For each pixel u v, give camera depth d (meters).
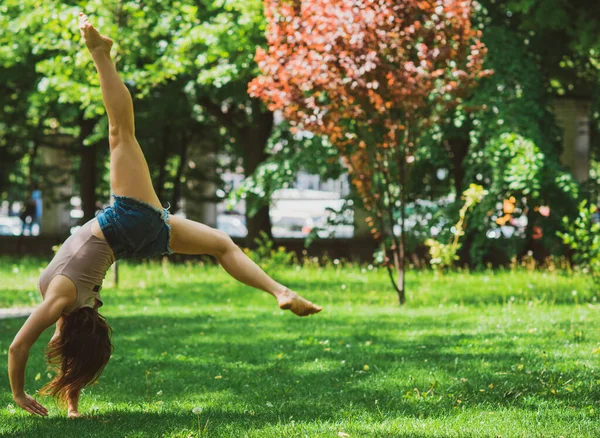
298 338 9.64
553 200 17.78
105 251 5.07
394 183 16.73
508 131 17.28
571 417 5.55
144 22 16.88
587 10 17.83
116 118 5.02
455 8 12.08
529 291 13.79
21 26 17.17
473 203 16.27
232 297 14.50
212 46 16.53
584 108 22.03
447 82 12.54
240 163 28.75
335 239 25.78
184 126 26.00
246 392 6.71
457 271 18.09
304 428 5.29
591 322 10.06
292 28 11.95
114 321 11.45
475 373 7.14
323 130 12.41
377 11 11.76
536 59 19.78
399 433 5.10
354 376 7.23
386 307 12.62
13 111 27.69
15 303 14.30
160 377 7.45
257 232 24.11
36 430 5.29
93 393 6.78
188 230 5.18
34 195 34.22
